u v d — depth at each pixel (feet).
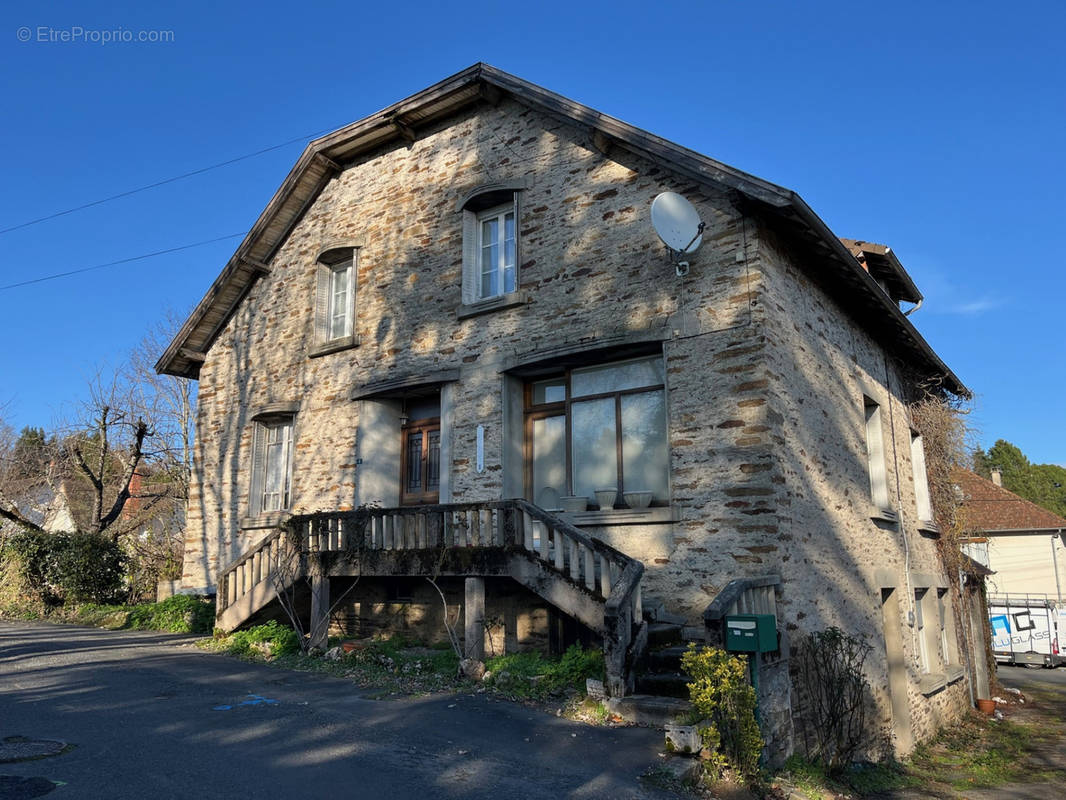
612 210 35.70
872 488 43.47
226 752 20.93
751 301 30.83
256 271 51.03
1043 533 102.06
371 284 44.93
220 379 52.24
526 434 38.42
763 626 23.07
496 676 29.53
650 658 26.84
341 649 35.29
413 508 34.30
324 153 47.55
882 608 40.45
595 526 33.35
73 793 17.30
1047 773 38.01
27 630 46.01
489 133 41.42
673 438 31.86
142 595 65.77
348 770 19.84
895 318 41.06
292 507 45.50
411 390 41.88
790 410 31.76
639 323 33.76
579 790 18.86
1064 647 92.58
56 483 89.56
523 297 37.76
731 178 30.55
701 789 19.71
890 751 37.50
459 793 18.47
